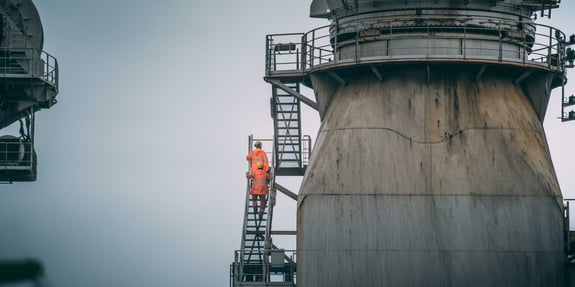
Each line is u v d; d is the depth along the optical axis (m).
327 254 68.06
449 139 67.69
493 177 67.25
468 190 67.12
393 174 67.75
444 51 68.00
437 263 67.00
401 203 67.44
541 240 66.81
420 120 67.94
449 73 68.31
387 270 67.31
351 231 67.81
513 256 66.75
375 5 69.06
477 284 66.75
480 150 67.50
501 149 67.50
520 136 67.94
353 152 68.31
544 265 66.69
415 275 67.12
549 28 69.38
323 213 68.31
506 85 69.06
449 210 67.12
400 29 68.56
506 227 66.88
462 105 68.00
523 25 69.12
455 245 67.00
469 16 68.31
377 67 68.50
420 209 67.31
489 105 68.12
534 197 66.94
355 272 67.62
